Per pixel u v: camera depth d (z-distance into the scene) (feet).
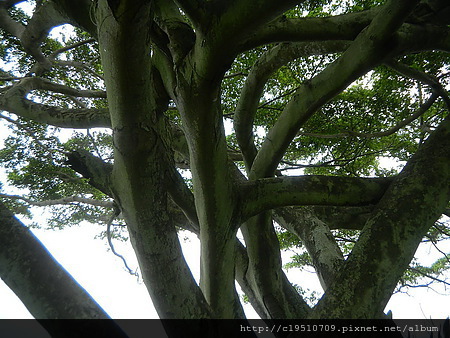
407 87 26.07
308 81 13.67
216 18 8.07
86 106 27.86
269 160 15.28
